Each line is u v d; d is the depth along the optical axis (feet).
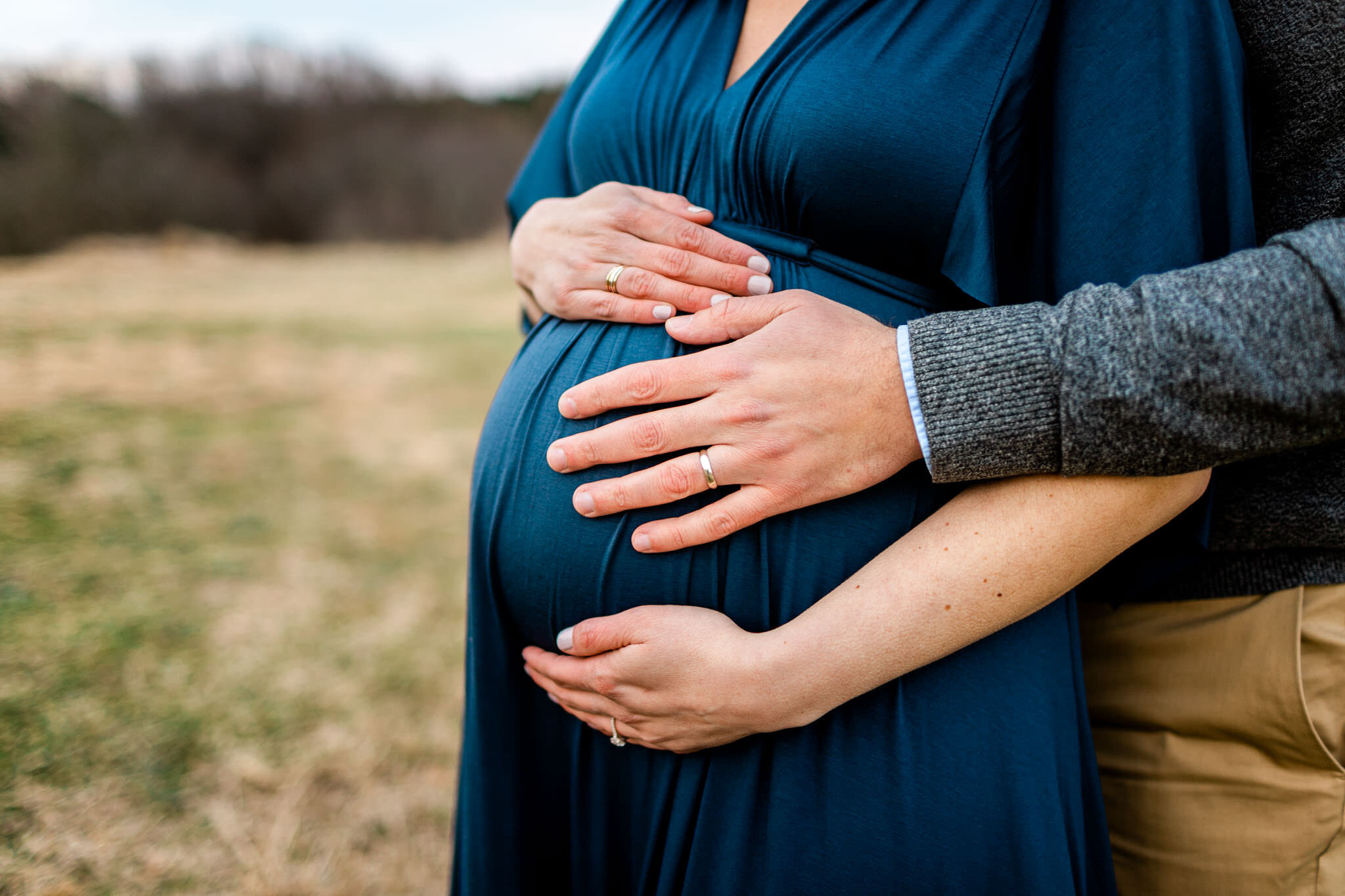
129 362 19.45
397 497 13.16
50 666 7.33
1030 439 2.09
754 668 2.33
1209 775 2.87
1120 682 3.08
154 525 10.93
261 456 14.43
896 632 2.27
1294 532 2.58
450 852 5.78
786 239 2.76
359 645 8.55
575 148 3.43
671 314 2.78
